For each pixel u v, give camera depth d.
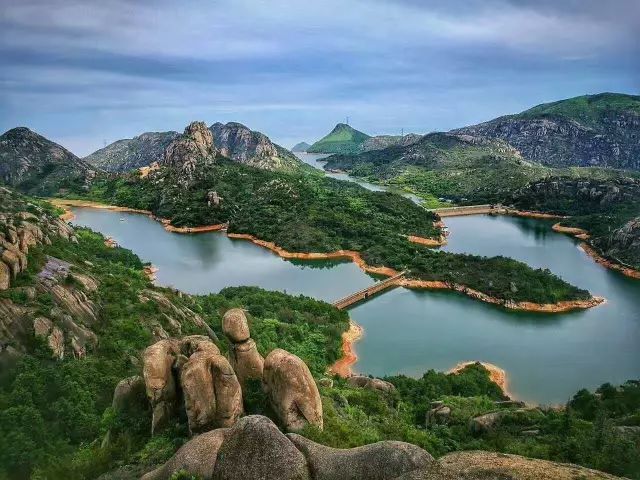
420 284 157.50
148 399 37.94
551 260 195.62
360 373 98.75
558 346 114.75
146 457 33.28
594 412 65.50
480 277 154.00
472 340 116.81
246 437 25.19
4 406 45.44
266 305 116.50
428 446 48.03
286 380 34.69
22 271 68.12
